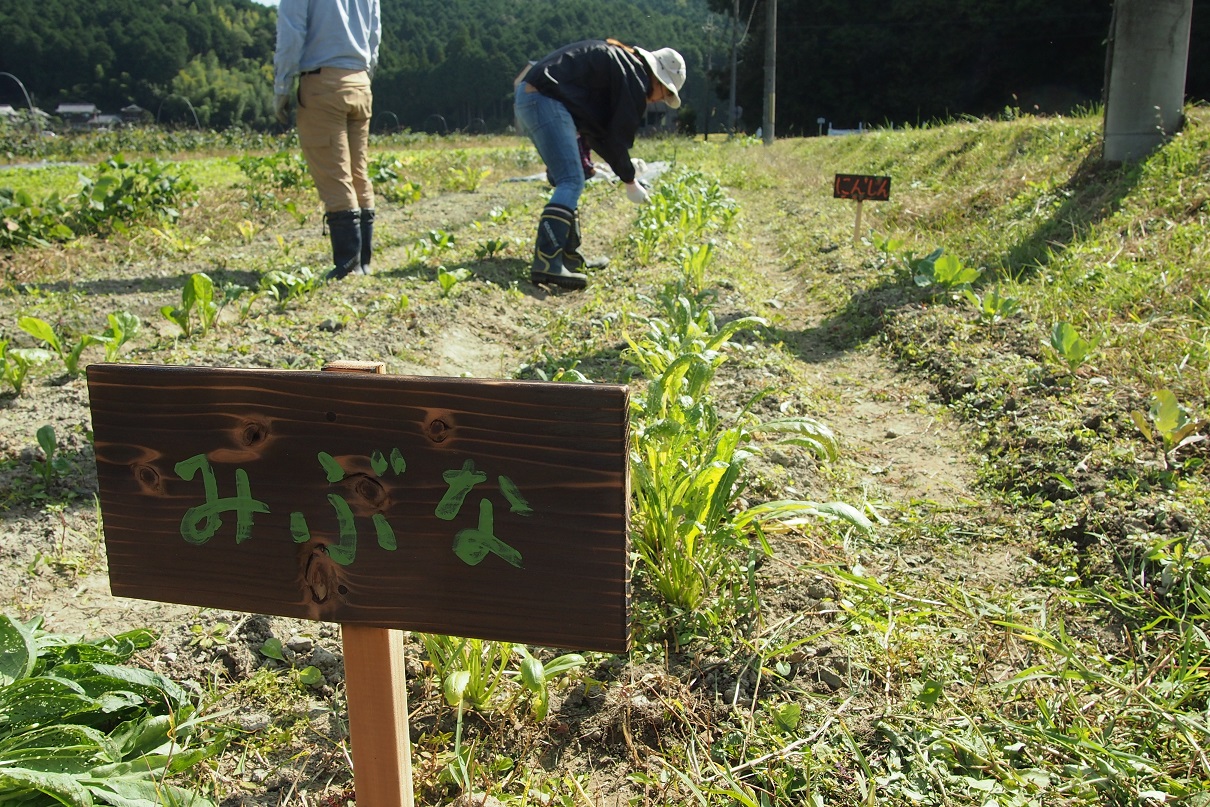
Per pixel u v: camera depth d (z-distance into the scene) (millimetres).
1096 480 3285
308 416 1564
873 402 4652
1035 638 2324
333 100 6414
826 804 2029
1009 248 6965
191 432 1642
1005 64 39906
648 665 2506
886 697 2334
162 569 1726
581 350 5227
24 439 3805
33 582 2924
